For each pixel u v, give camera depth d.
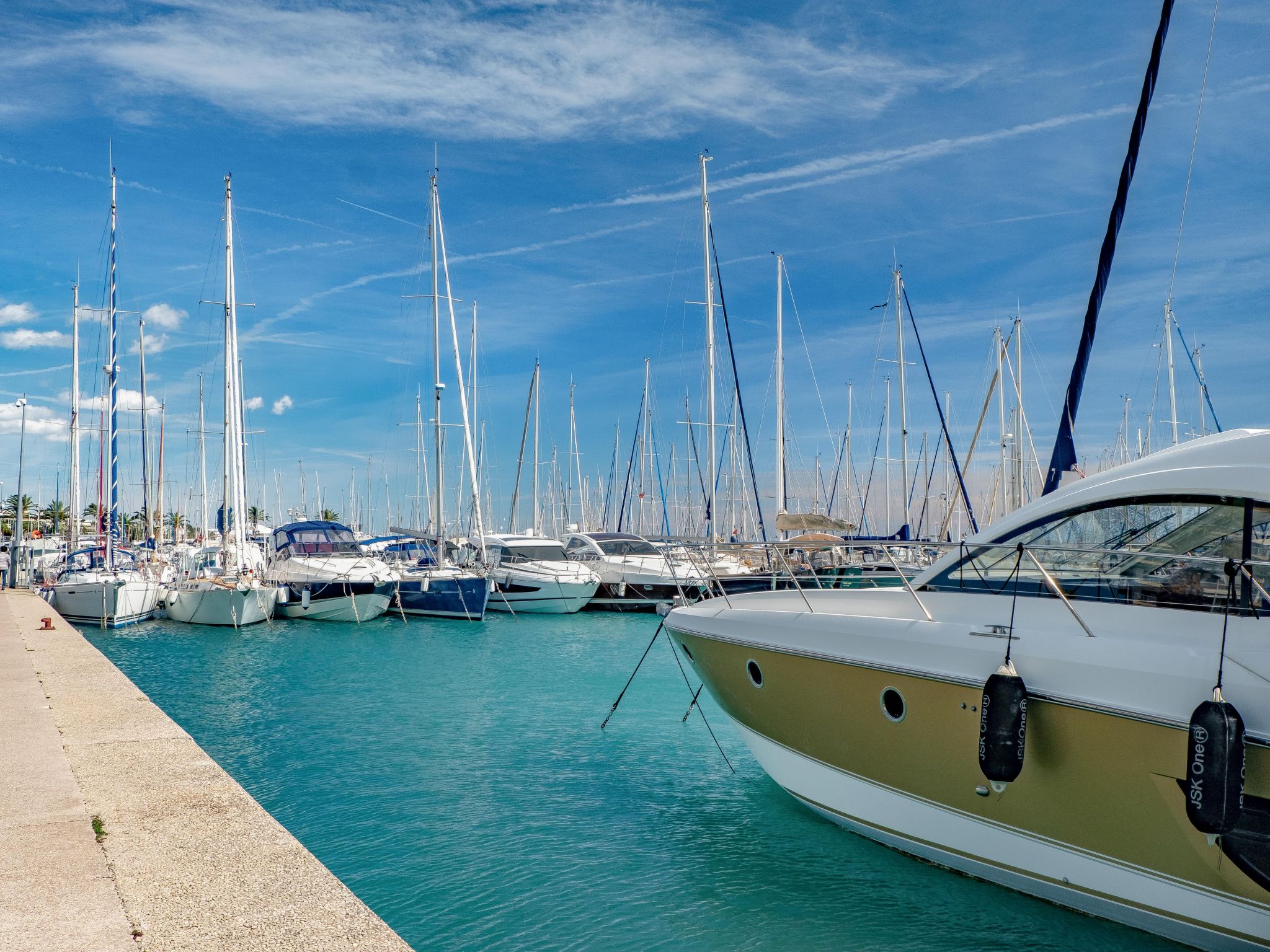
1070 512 5.99
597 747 10.13
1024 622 5.82
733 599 8.00
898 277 27.03
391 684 14.53
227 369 25.83
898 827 6.46
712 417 25.41
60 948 3.12
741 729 7.72
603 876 6.41
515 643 19.73
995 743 5.23
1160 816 4.92
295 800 8.27
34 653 11.02
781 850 6.84
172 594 23.45
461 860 6.73
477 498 27.61
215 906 3.50
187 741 6.08
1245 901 4.73
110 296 25.61
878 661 6.19
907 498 26.91
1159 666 4.89
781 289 28.22
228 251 25.80
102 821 4.46
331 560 24.73
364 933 3.29
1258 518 5.02
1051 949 5.27
